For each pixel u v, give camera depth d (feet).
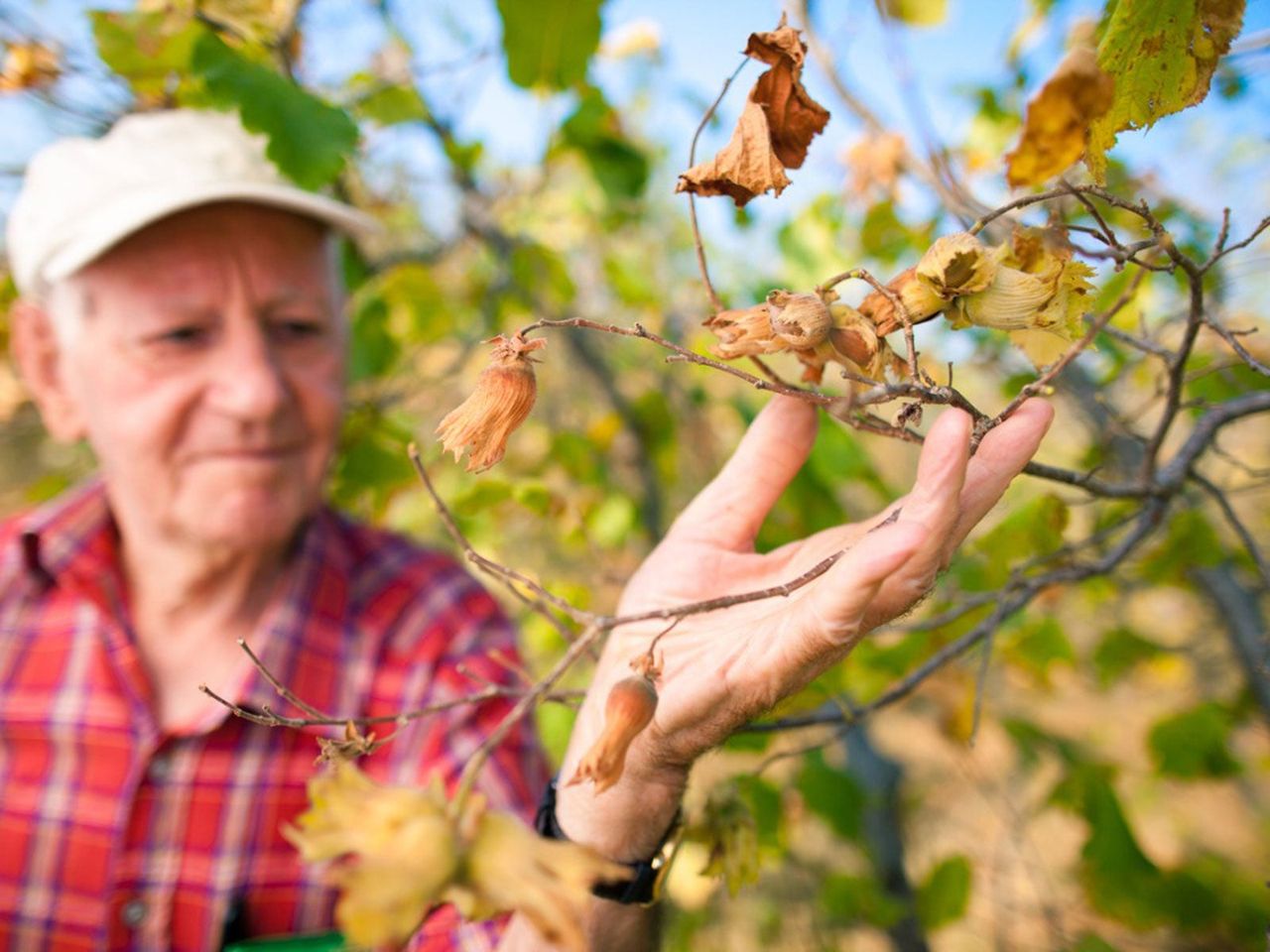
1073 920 2.67
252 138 1.70
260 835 1.60
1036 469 0.99
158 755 1.60
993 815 3.34
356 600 1.77
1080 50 0.73
